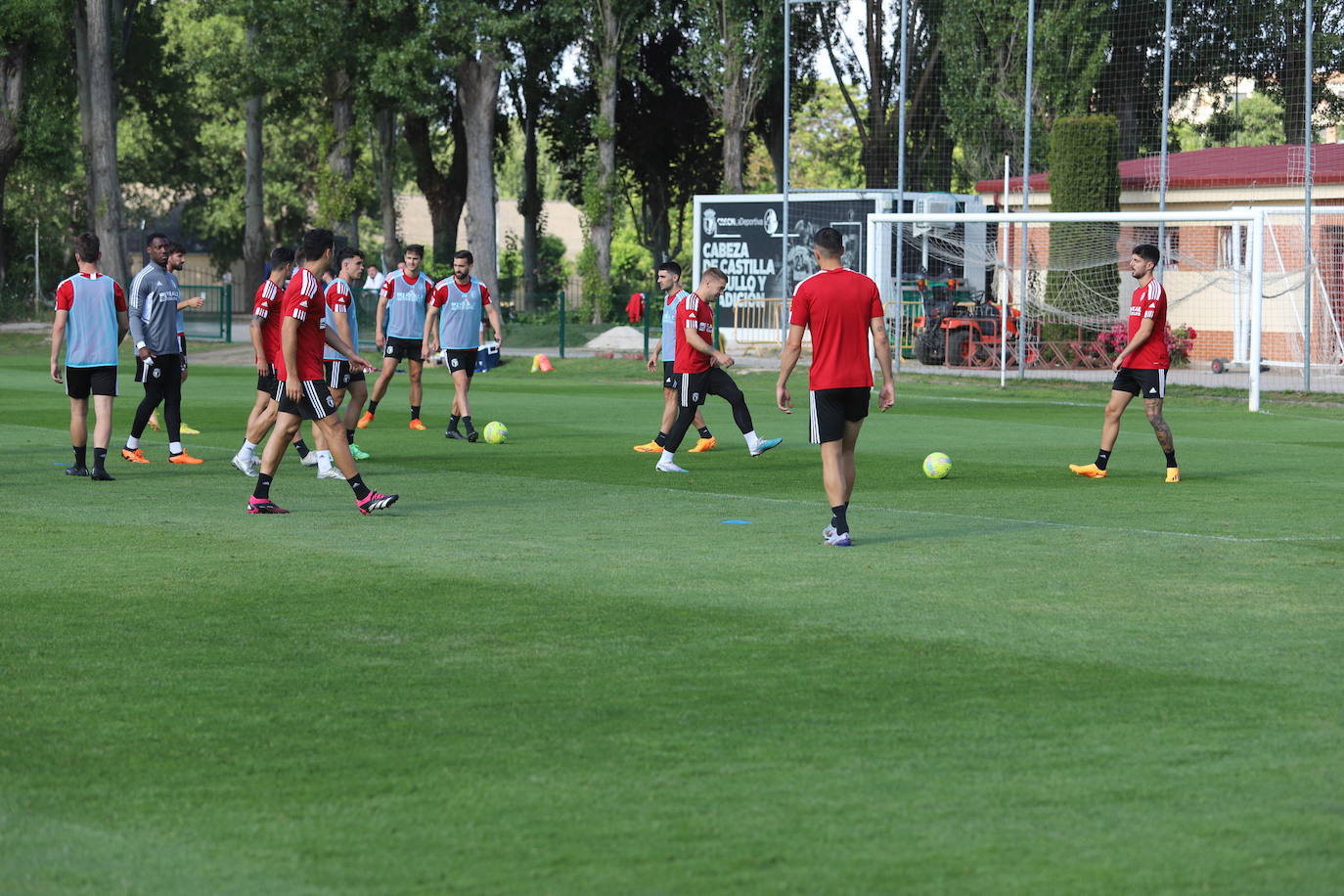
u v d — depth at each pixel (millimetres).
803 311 23344
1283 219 74375
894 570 20938
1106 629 17172
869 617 17766
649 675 15047
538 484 31109
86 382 31562
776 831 10641
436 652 15977
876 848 10320
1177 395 60094
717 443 40062
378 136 128375
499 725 13289
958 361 74125
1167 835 10547
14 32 102250
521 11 114500
